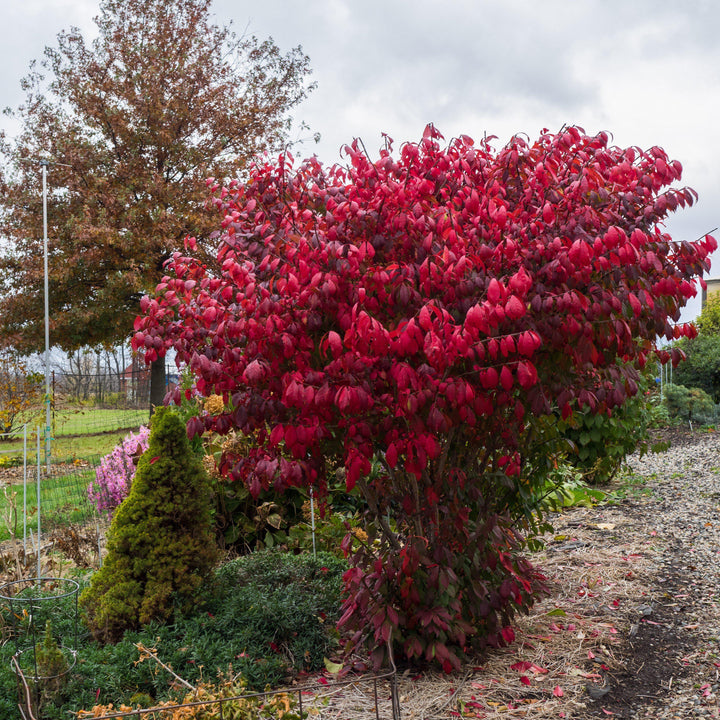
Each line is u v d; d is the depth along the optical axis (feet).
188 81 57.77
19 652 11.09
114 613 11.95
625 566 16.39
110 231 48.60
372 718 9.48
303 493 17.90
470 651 11.59
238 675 9.73
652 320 10.30
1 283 54.29
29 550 18.28
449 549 11.30
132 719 8.50
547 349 9.66
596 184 8.98
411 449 9.52
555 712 9.75
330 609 12.84
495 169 10.11
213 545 13.07
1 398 47.93
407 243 9.36
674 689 10.61
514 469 10.89
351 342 8.32
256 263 10.33
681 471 29.12
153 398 53.83
